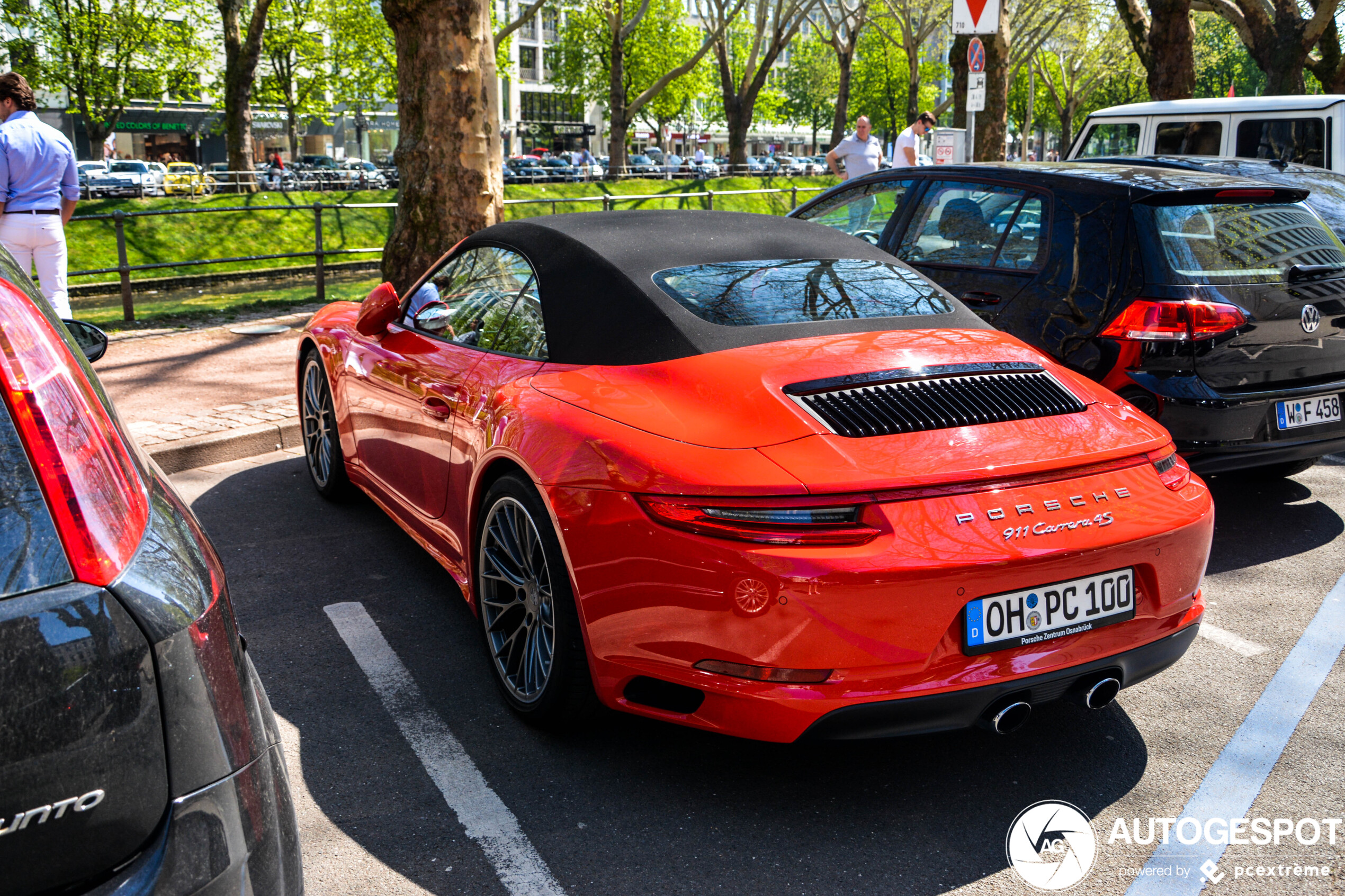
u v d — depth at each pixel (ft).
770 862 7.70
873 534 7.25
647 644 7.88
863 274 10.84
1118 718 10.04
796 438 7.75
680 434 8.05
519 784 8.70
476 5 26.78
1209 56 182.91
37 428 4.34
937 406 8.32
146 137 173.37
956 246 16.70
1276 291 13.99
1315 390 14.10
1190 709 10.21
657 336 9.25
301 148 192.34
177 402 21.20
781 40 135.13
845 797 8.60
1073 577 7.82
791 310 9.75
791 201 96.84
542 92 251.60
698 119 271.08
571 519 8.29
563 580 8.62
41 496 4.26
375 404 13.25
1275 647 11.63
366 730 9.58
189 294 53.88
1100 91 229.86
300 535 14.79
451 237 27.53
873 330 9.59
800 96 255.91
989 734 9.69
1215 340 13.47
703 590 7.43
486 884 7.43
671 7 197.26
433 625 11.88
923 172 18.15
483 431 9.91
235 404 21.08
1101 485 8.14
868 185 19.25
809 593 7.11
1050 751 9.40
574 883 7.45
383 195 82.58
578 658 8.66
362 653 11.18
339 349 14.65
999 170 16.66
